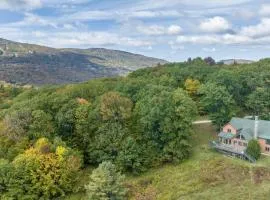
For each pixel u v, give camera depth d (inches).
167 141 3457.2
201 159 3373.5
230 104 4023.1
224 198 2815.0
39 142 3366.1
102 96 3905.0
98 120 3668.8
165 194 2989.7
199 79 5147.6
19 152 3437.5
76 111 3747.5
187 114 3454.7
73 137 3757.4
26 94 5698.8
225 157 3380.9
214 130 4018.2
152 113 3486.7
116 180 2923.2
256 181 2957.7
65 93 4586.6
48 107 4030.5
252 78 4699.8
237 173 3083.2
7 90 7662.4
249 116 4313.5
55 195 3149.6
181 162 3395.7
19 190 2999.5
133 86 4480.8
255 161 3255.4
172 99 3590.1
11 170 3053.6
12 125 3599.9
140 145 3489.2
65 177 3166.8
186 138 3496.6
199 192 2940.5
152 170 3368.6
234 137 3624.5
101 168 2962.6
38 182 3080.7
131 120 3732.8
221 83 4397.1
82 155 3526.1
